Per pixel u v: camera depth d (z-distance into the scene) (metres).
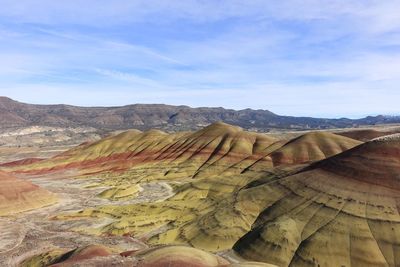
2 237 81.25
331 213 64.62
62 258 59.19
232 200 81.50
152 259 45.69
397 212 60.66
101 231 82.06
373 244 57.69
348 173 70.62
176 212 87.50
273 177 87.31
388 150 70.25
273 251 61.53
